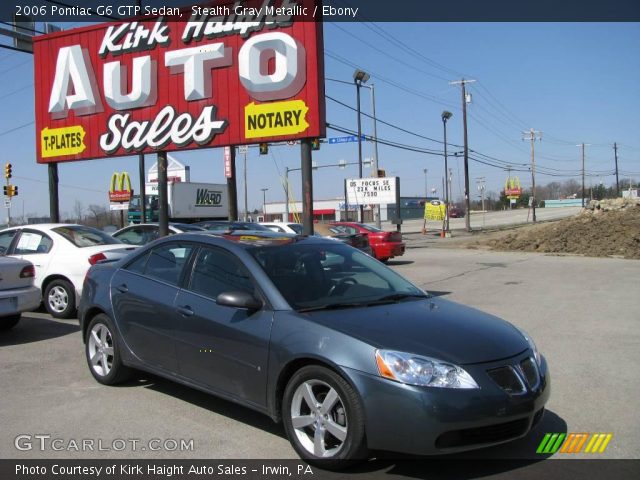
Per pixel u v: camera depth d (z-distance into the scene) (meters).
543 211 103.44
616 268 16.91
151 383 5.96
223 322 4.64
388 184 30.84
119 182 40.75
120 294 5.71
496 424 3.72
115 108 13.09
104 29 13.18
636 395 5.46
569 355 6.93
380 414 3.69
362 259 5.54
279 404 4.30
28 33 16.27
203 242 5.26
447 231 44.25
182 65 12.27
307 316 4.26
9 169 33.19
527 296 11.72
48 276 9.50
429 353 3.80
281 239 5.33
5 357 7.04
